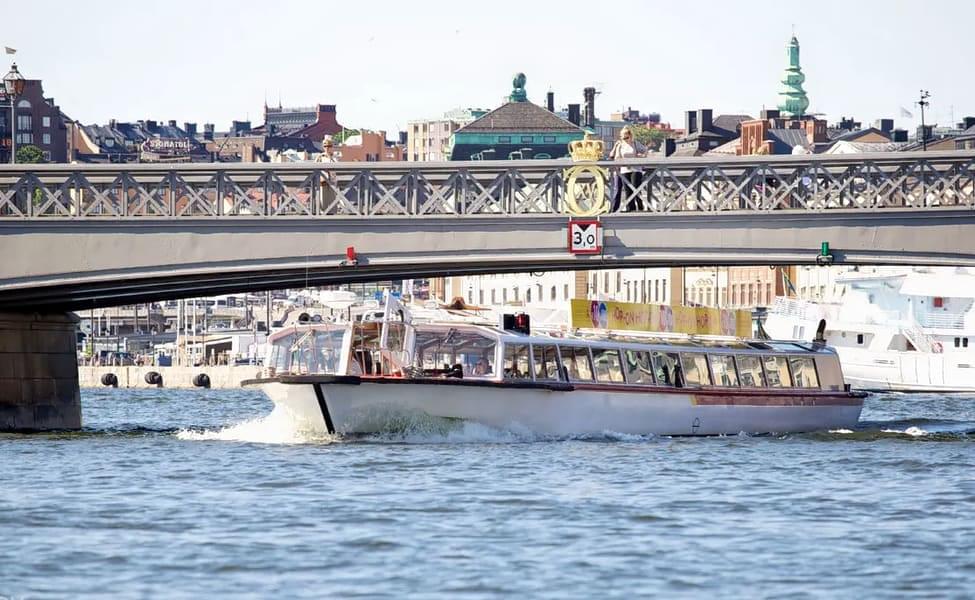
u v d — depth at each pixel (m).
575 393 129.62
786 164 138.25
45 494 99.94
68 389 164.38
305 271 142.75
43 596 71.25
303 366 127.88
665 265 144.62
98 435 147.12
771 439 137.75
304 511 92.38
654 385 135.38
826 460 118.12
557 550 81.06
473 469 109.38
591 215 139.12
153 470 111.25
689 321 144.25
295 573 75.75
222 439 135.25
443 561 78.31
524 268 145.75
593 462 114.19
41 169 143.00
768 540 84.00
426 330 126.44
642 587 73.06
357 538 84.00
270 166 141.88
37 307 161.50
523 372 127.31
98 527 87.56
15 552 80.38
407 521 89.12
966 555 80.06
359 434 123.81
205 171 142.12
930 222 136.38
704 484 104.06
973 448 128.50
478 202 140.88
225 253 141.25
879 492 101.19
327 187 142.75
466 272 148.62
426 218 140.00
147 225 141.62
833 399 153.00
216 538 84.06
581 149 139.88
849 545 82.69
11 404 159.75
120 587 72.88
